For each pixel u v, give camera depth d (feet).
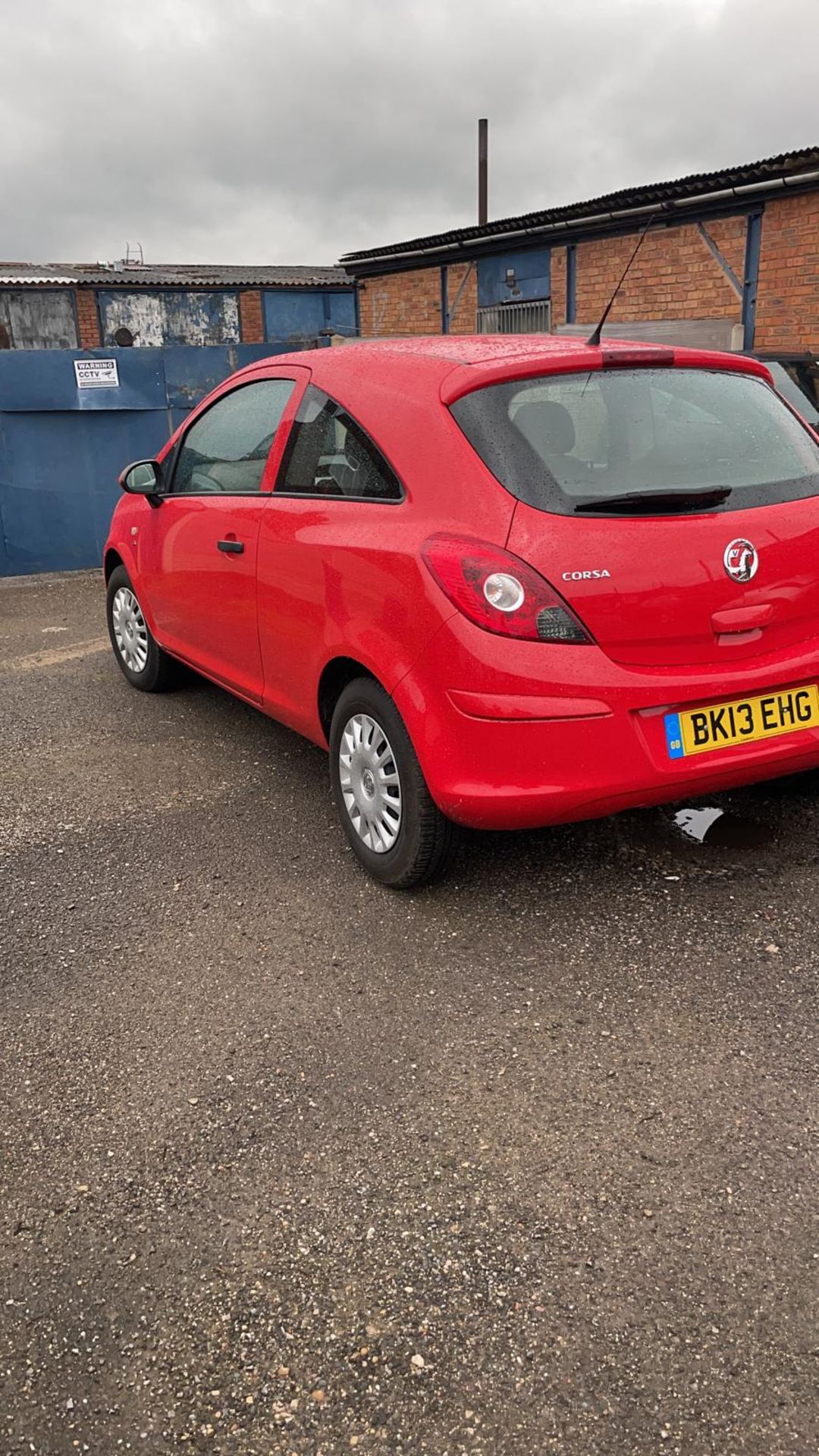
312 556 11.35
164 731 16.81
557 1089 8.06
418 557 9.59
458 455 9.71
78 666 21.42
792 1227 6.71
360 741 11.04
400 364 11.11
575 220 43.60
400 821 10.56
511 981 9.48
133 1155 7.55
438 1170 7.29
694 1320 6.09
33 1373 5.92
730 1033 8.65
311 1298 6.33
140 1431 5.58
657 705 9.41
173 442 16.17
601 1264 6.49
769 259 38.17
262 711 13.88
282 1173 7.32
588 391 10.11
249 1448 5.49
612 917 10.48
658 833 12.26
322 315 86.17
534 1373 5.82
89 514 34.01
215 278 87.86
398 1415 5.62
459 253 50.72
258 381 13.98
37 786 14.60
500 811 9.41
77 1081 8.37
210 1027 9.00
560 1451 5.40
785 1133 7.52
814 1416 5.52
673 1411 5.57
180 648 16.30
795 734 10.17
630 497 9.26
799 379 23.26
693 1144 7.45
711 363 11.00
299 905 10.98
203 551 14.40
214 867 11.94
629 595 9.18
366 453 10.92
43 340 81.15
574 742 9.18
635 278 43.16
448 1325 6.12
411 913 10.73
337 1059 8.52
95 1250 6.73
